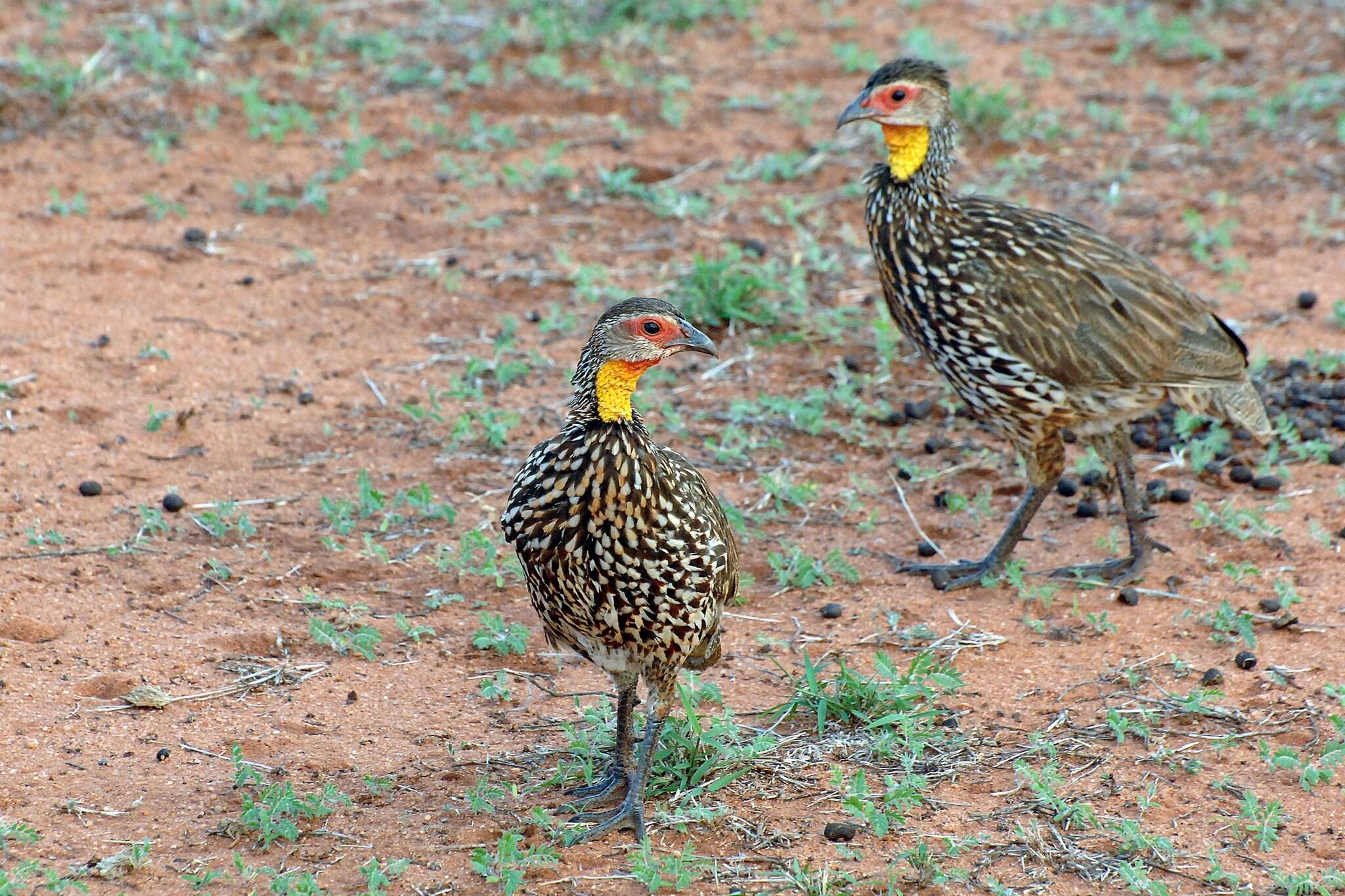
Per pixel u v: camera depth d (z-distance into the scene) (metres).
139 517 12.12
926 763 9.34
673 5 22.92
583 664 10.63
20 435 13.20
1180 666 10.47
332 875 8.23
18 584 11.06
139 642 10.52
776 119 20.42
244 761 9.29
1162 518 12.70
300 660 10.48
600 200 18.20
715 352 8.25
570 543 8.22
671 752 9.38
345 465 13.18
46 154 18.64
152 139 18.98
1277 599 11.30
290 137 19.36
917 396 14.75
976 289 11.30
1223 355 11.65
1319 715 9.88
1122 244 17.47
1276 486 12.99
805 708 9.94
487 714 9.95
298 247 17.00
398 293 16.19
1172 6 23.73
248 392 14.27
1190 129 20.08
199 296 15.87
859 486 13.13
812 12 23.67
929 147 11.56
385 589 11.42
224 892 8.04
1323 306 16.11
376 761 9.37
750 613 11.36
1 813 8.64
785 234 17.69
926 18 23.55
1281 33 22.92
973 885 8.23
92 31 21.42
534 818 8.71
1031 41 22.91
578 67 21.59
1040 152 19.73
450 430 13.80
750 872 8.31
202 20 21.94
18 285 15.77
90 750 9.33
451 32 22.02
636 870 8.20
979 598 11.61
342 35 21.81
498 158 19.16
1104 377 11.28
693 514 8.27
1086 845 8.58
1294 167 19.22
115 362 14.53
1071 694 10.23
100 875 8.12
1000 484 13.32
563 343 15.38
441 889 8.13
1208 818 8.87
